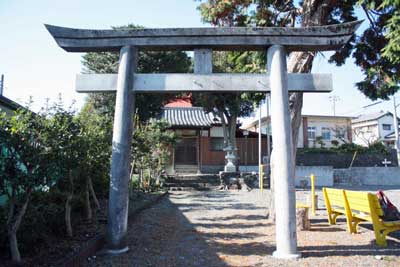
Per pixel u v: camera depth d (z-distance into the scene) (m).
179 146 23.88
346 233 7.07
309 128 33.44
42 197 6.24
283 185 5.40
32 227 5.04
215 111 21.94
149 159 15.11
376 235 6.05
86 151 5.83
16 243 4.34
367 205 6.26
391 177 22.98
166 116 24.19
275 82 5.62
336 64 9.56
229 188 18.59
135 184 13.70
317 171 21.78
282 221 5.37
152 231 7.35
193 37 5.81
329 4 8.44
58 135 4.88
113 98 20.30
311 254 5.51
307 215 7.52
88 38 5.85
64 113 5.26
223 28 5.76
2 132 4.21
